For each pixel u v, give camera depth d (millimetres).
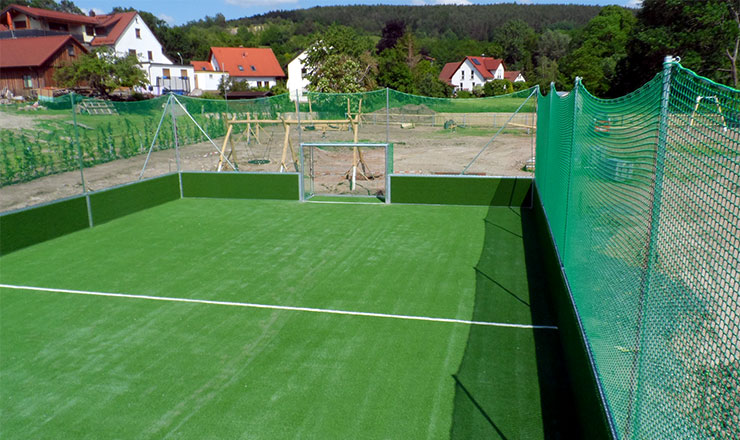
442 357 5473
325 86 37375
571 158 5805
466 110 27422
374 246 9555
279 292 7355
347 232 10578
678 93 2584
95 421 4492
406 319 6410
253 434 4273
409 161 21266
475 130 27250
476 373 5145
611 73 54625
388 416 4473
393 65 49844
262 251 9320
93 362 5484
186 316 6590
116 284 7758
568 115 6301
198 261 8805
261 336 6012
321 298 7121
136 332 6164
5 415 4590
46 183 11711
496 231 10562
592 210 4598
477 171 18938
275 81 66625
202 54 85625
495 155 22688
